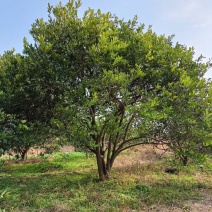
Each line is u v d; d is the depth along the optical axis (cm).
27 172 846
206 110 536
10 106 587
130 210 471
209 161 927
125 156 1076
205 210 482
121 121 600
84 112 544
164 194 555
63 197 528
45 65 568
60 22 598
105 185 616
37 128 601
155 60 610
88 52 553
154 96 589
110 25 612
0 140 507
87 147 636
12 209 455
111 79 521
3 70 607
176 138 591
